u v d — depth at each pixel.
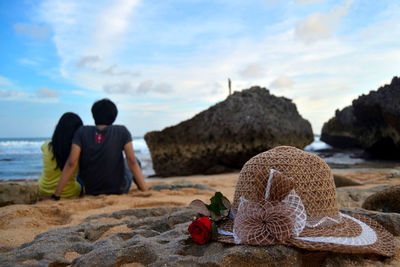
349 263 1.86
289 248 1.80
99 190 5.35
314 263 1.94
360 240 1.84
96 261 2.02
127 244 2.21
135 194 5.23
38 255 2.22
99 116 5.35
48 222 3.71
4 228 3.37
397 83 15.75
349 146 27.66
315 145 33.78
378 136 17.69
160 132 16.17
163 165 16.22
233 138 15.27
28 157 25.66
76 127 5.50
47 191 5.50
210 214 2.11
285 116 16.55
